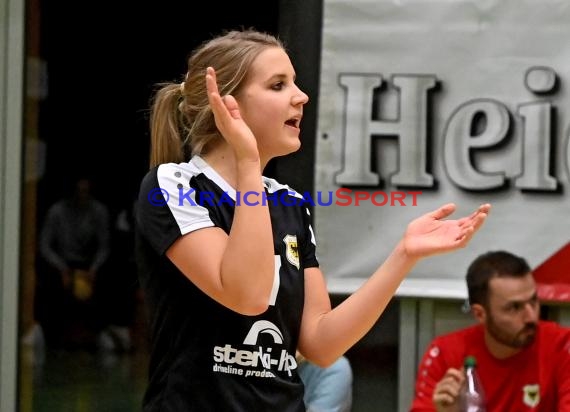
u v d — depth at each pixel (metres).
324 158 11.08
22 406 12.05
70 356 16.70
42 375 15.31
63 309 17.25
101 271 17.62
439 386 8.90
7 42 11.77
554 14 10.70
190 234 5.12
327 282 11.05
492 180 10.79
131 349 17.25
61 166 18.39
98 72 18.80
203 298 5.22
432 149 10.91
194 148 5.52
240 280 4.88
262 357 5.24
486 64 10.81
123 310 17.56
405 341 11.17
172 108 5.78
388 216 10.98
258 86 5.37
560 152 10.70
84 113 18.88
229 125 4.98
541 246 10.73
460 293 10.86
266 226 4.94
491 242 10.80
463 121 10.84
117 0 18.56
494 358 9.39
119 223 18.77
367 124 10.99
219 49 5.47
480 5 10.81
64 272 17.39
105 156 19.50
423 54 10.92
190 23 17.66
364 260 11.02
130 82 19.61
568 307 10.85
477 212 5.19
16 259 11.79
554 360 9.29
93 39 18.56
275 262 5.37
